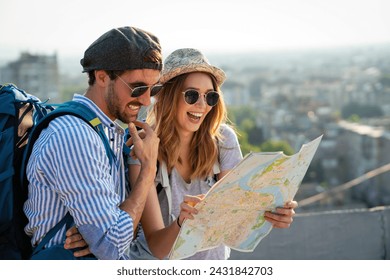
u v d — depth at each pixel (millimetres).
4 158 2482
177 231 2707
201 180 2992
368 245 4973
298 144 98312
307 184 69375
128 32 2523
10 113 2539
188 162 2988
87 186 2395
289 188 2787
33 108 2641
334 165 90375
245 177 2592
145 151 2598
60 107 2510
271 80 182875
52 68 95250
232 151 3031
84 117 2480
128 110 2561
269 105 139625
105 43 2512
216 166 3012
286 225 2842
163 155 2918
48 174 2420
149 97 2574
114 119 2613
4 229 2469
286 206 2838
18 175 2512
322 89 154250
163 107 2928
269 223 2871
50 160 2410
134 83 2514
